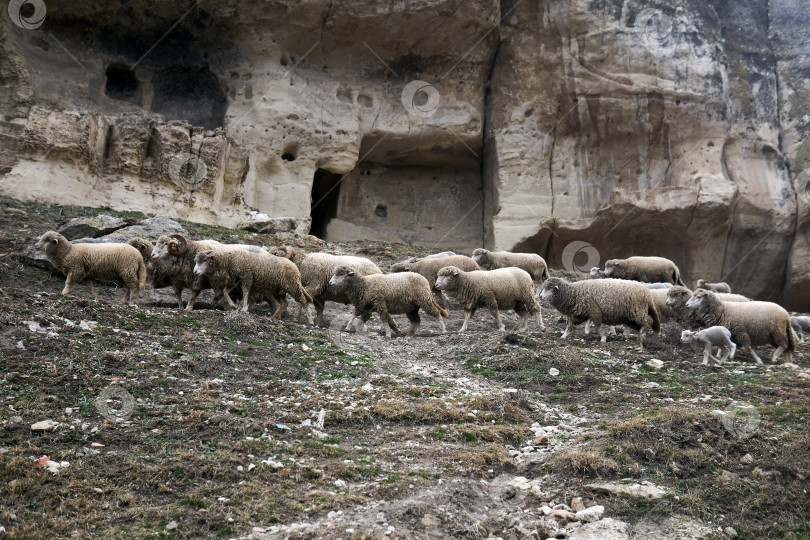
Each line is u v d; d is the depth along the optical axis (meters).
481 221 26.94
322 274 12.28
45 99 20.98
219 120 23.78
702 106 24.58
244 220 22.00
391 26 23.94
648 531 6.28
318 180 26.11
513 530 6.09
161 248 11.22
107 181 20.08
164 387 8.17
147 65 23.39
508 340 11.29
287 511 6.03
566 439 7.81
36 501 5.87
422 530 5.85
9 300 9.72
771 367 10.88
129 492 6.12
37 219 16.52
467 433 7.72
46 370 7.98
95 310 10.01
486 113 25.98
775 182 24.91
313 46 24.20
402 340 11.84
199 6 22.34
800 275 24.55
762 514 6.61
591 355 11.03
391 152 26.09
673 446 7.50
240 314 10.60
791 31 26.97
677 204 23.55
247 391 8.43
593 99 24.56
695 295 11.88
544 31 24.94
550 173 25.23
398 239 26.30
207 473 6.48
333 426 7.80
